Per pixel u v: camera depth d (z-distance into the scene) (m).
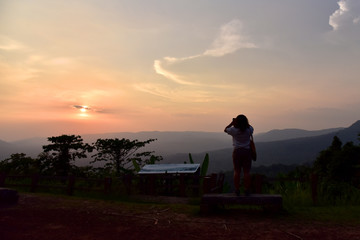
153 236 4.27
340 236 4.25
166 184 10.96
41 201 7.33
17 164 18.33
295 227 4.78
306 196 8.02
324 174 19.06
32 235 4.23
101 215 5.77
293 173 11.27
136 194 10.30
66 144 19.92
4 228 4.54
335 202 7.74
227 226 4.86
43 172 18.81
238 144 5.89
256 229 4.66
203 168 13.26
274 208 5.81
